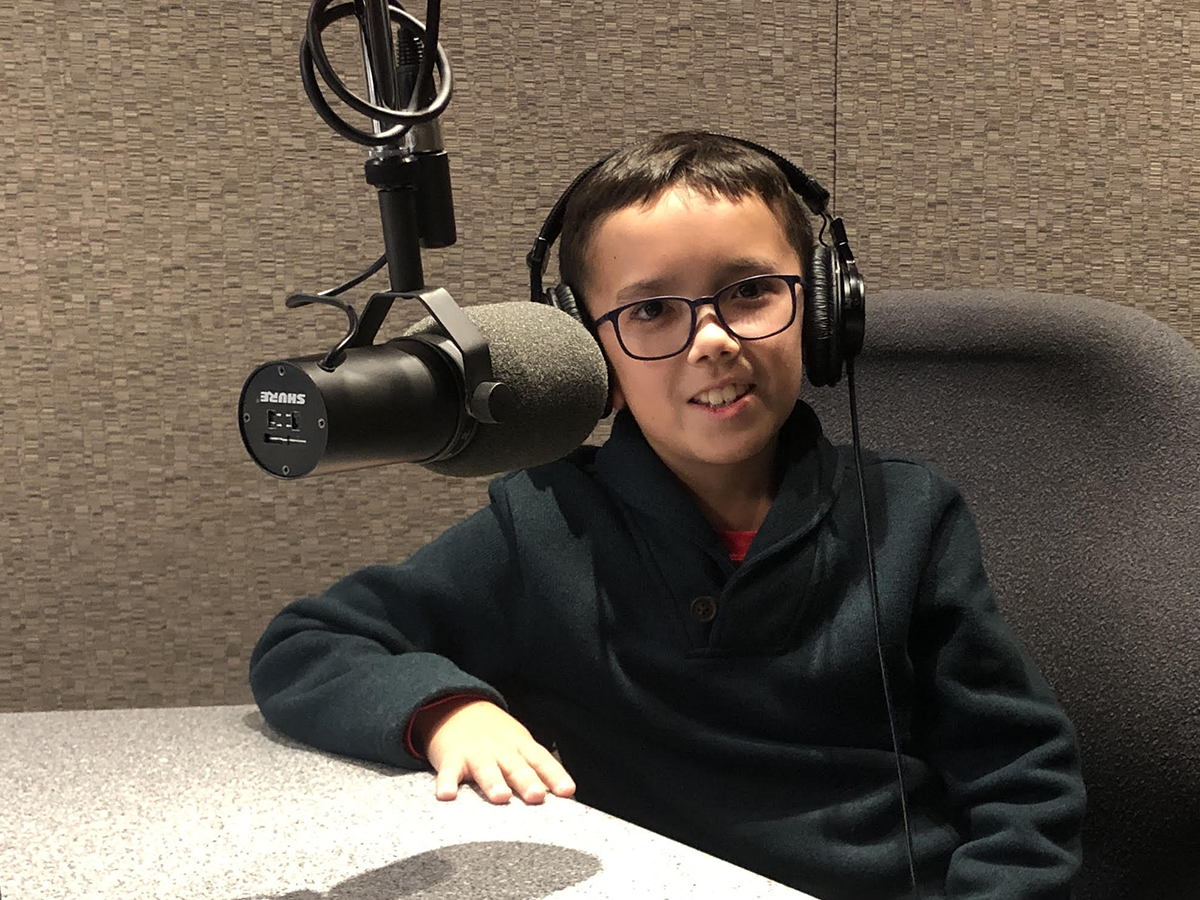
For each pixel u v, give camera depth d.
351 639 0.78
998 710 0.83
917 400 0.97
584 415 0.53
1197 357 0.86
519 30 1.10
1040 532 0.88
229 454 1.11
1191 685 0.77
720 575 0.86
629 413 0.90
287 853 0.51
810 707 0.85
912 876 0.76
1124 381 0.86
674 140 0.86
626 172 0.82
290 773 0.64
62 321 1.06
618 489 0.87
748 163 0.83
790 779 0.85
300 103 1.07
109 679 1.11
